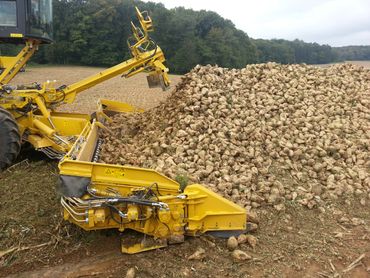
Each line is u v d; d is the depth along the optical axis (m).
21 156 6.77
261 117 7.14
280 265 4.04
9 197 5.07
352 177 5.91
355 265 4.09
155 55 7.11
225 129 6.58
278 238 4.51
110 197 3.86
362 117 7.54
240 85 8.07
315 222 4.92
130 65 7.11
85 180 3.84
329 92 8.20
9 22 6.33
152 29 7.09
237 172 5.72
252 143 6.34
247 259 4.05
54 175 5.82
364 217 5.11
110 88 21.44
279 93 7.93
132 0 43.50
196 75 8.13
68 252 4.11
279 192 5.31
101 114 7.81
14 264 3.92
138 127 8.31
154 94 18.41
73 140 6.10
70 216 3.93
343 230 4.78
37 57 42.44
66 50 41.41
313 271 3.97
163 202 3.97
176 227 4.07
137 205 3.90
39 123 6.18
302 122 7.13
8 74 6.68
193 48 41.19
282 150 6.34
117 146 7.08
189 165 5.81
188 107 7.12
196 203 4.12
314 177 5.91
